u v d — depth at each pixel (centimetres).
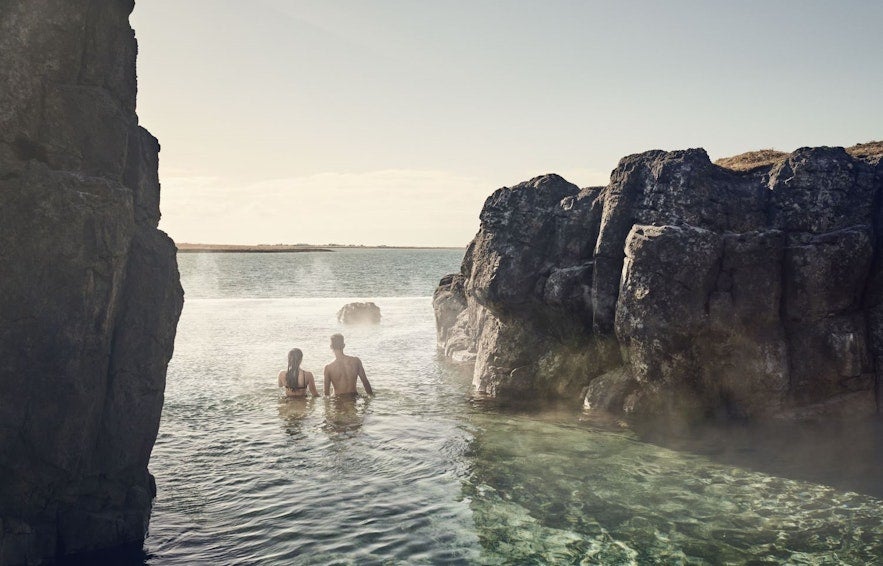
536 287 1398
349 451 997
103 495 674
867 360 1154
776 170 1230
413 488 843
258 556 647
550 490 835
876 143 1416
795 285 1152
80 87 670
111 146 692
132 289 696
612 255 1266
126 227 674
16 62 617
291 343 2159
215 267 14238
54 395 614
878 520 723
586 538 692
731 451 1002
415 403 1345
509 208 1470
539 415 1251
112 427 672
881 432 1068
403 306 3631
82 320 628
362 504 786
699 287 1140
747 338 1167
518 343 1465
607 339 1305
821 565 620
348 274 10825
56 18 647
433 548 668
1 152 607
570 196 1423
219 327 2572
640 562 634
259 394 1380
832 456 961
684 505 780
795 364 1169
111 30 711
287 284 7712
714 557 641
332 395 1381
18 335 600
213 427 1120
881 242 1137
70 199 621
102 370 660
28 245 606
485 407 1320
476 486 850
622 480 873
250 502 791
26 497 618
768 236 1152
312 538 689
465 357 1897
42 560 625
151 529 709
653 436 1096
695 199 1180
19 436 603
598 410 1274
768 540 679
